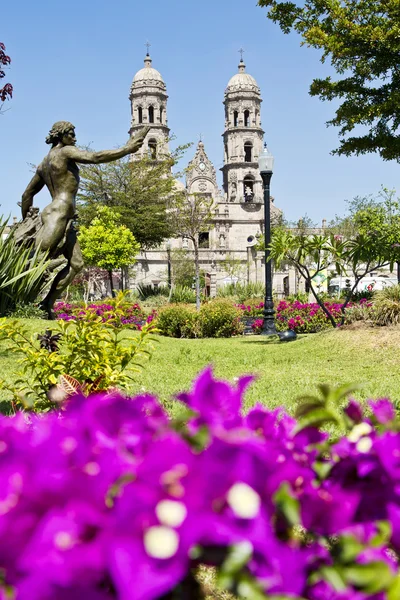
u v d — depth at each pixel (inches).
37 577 42.2
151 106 3157.0
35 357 195.0
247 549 45.9
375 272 1849.2
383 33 581.3
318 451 72.8
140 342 211.5
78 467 52.1
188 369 414.3
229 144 3238.2
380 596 50.1
